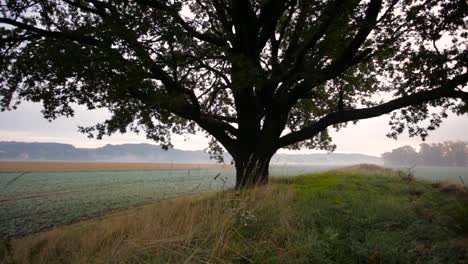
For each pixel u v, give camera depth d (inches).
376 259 115.3
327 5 324.8
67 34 321.4
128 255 118.6
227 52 360.2
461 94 319.6
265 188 241.3
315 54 393.1
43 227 445.4
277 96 438.0
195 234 133.4
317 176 545.6
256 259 113.2
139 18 319.6
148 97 343.3
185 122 535.2
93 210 578.6
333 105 525.0
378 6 331.9
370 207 202.8
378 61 430.0
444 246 120.8
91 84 341.4
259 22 380.2
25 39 345.1
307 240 130.5
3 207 658.8
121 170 2982.3
